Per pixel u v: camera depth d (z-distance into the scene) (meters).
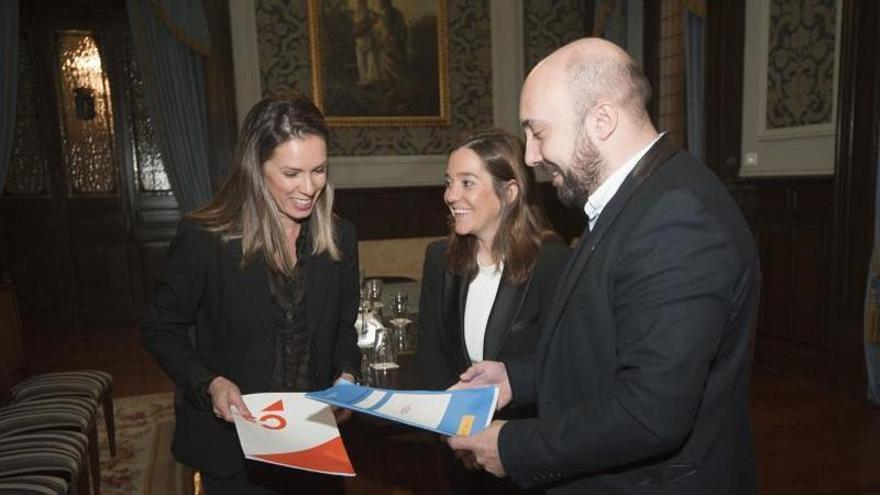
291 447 1.23
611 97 1.05
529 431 1.05
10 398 3.03
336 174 6.09
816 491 2.85
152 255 6.44
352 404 1.20
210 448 1.47
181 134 5.42
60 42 6.04
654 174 1.04
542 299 1.64
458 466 1.82
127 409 4.03
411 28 6.11
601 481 1.12
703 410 1.05
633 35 5.98
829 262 4.16
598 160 1.07
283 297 1.49
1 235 6.04
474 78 6.35
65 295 6.25
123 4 6.12
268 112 1.37
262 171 1.40
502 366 1.46
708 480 1.07
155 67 5.32
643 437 0.93
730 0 4.85
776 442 3.35
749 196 4.81
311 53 5.86
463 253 1.80
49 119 6.07
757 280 1.07
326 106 5.96
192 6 5.29
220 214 1.45
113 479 3.10
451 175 1.71
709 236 0.95
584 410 1.01
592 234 1.09
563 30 6.48
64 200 6.18
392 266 4.84
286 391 1.50
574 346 1.09
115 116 6.21
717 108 5.04
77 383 3.04
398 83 6.13
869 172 3.84
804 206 4.33
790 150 4.46
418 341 1.92
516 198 1.69
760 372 4.55
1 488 2.04
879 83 3.73
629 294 0.98
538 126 1.09
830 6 4.11
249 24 5.69
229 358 1.47
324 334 1.52
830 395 4.02
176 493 2.97
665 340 0.92
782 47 4.48
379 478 3.02
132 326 6.27
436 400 1.24
